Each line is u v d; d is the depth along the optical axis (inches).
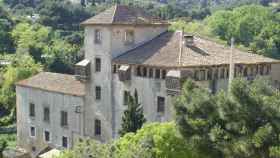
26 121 3663.9
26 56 6264.8
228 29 6860.2
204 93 1689.2
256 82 1672.0
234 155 1560.0
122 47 3043.8
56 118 3425.2
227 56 2960.1
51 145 3481.8
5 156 3346.5
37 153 3435.0
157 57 2837.1
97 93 3134.8
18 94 3710.6
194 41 3029.0
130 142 1964.8
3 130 4569.4
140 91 2871.6
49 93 3457.2
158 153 1882.4
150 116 2824.8
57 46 6924.2
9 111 5132.9
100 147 1924.2
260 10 7194.9
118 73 2945.4
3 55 6781.5
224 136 1585.9
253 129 1567.4
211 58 2856.8
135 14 3139.8
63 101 3361.2
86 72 3152.1
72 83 3400.6
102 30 3053.6
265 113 1571.1
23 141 3708.2
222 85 2864.2
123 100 2972.4
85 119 3230.8
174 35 3080.7
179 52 2832.2
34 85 3572.8
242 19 6756.9
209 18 7657.5
